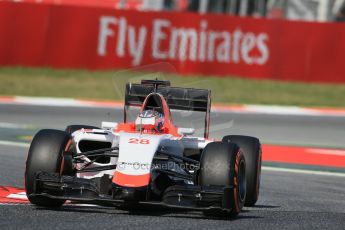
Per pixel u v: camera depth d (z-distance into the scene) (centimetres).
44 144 2731
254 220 2747
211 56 9100
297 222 2777
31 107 7356
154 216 2691
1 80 8650
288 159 5075
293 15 13725
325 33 9125
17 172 3900
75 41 9162
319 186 3991
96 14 9138
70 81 8881
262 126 6775
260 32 9106
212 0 15050
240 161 2759
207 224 2581
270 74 9169
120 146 2688
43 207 2794
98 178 2917
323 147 5756
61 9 9112
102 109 7469
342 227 2728
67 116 6862
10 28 9081
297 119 7362
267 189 3784
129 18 9125
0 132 5728
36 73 9050
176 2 14625
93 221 2528
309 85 9144
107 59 9200
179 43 9075
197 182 2775
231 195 2648
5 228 2373
